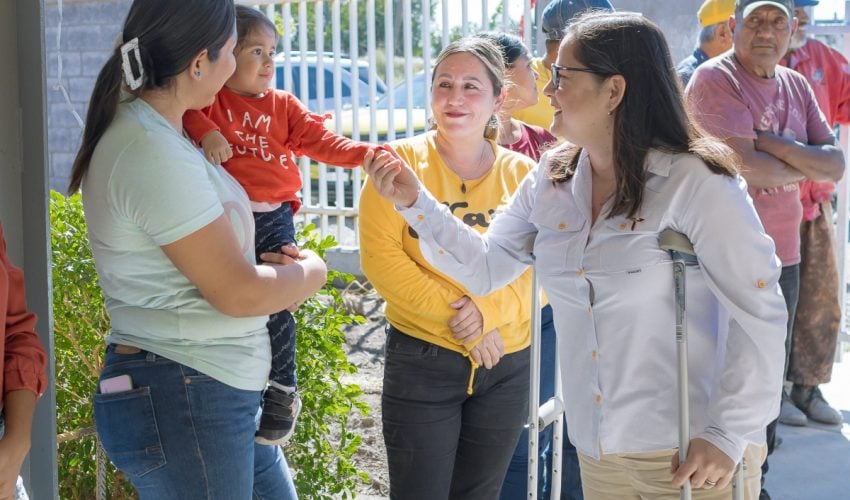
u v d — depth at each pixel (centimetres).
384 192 290
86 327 384
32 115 290
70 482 390
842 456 542
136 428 254
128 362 256
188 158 251
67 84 962
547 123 474
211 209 251
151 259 254
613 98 255
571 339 271
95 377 386
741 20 457
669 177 251
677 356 253
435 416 340
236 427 263
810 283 571
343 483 424
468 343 335
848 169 641
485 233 327
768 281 247
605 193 267
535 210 278
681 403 252
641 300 256
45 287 293
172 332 256
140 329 257
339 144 336
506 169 355
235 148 328
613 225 257
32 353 229
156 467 255
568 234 269
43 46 290
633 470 268
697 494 263
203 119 292
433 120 376
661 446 262
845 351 722
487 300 338
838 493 497
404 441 342
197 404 256
